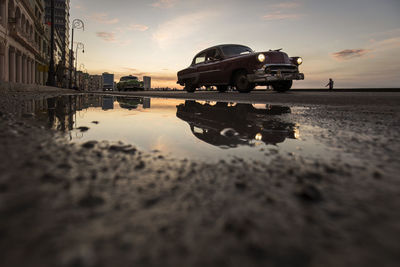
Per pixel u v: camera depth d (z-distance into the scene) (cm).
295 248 32
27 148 82
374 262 29
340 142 111
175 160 77
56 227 35
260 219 41
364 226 38
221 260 30
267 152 90
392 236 35
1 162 66
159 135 122
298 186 56
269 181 60
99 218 39
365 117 216
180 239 34
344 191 53
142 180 58
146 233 35
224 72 869
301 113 253
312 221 40
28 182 52
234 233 36
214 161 77
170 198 49
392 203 47
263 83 807
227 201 48
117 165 69
